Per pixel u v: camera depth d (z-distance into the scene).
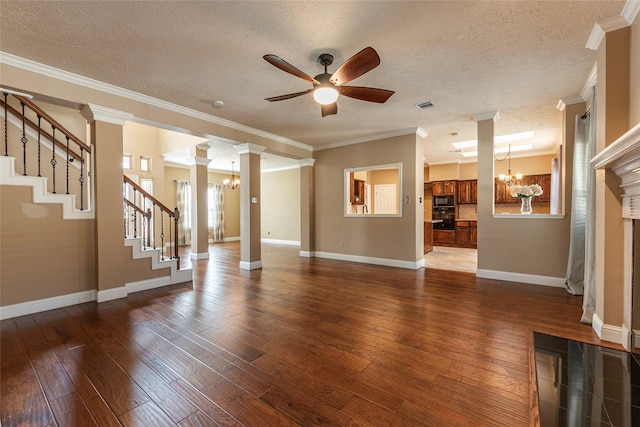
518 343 2.37
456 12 2.16
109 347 2.32
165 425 1.49
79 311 3.14
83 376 1.92
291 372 1.97
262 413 1.58
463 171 8.79
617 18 2.21
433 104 4.02
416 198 5.34
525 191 4.75
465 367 2.02
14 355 2.19
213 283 4.33
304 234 6.86
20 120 3.54
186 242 9.25
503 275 4.46
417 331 2.61
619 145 1.78
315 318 2.93
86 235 3.48
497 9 2.12
